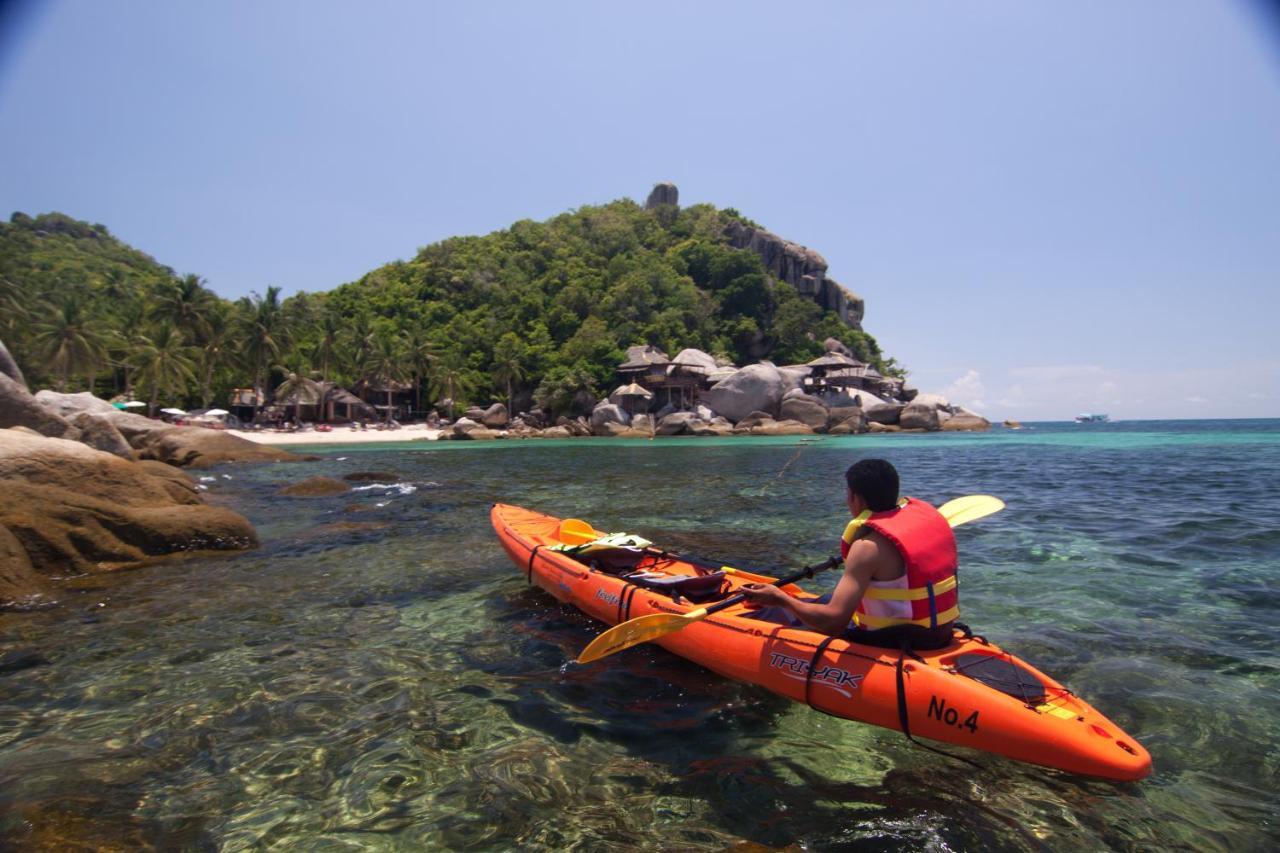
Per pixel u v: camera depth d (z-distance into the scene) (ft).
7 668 14.69
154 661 15.07
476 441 161.58
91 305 200.54
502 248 290.35
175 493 32.01
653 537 29.71
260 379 180.04
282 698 13.08
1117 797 9.56
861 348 277.85
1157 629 16.38
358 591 20.79
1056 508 35.76
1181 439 123.75
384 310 245.04
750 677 12.57
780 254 304.91
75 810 9.40
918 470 62.95
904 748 10.82
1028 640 15.65
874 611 11.27
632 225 315.37
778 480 54.95
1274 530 28.43
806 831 8.89
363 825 9.09
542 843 8.70
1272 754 10.64
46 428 51.55
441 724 11.96
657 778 10.21
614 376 208.44
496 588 21.03
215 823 9.14
